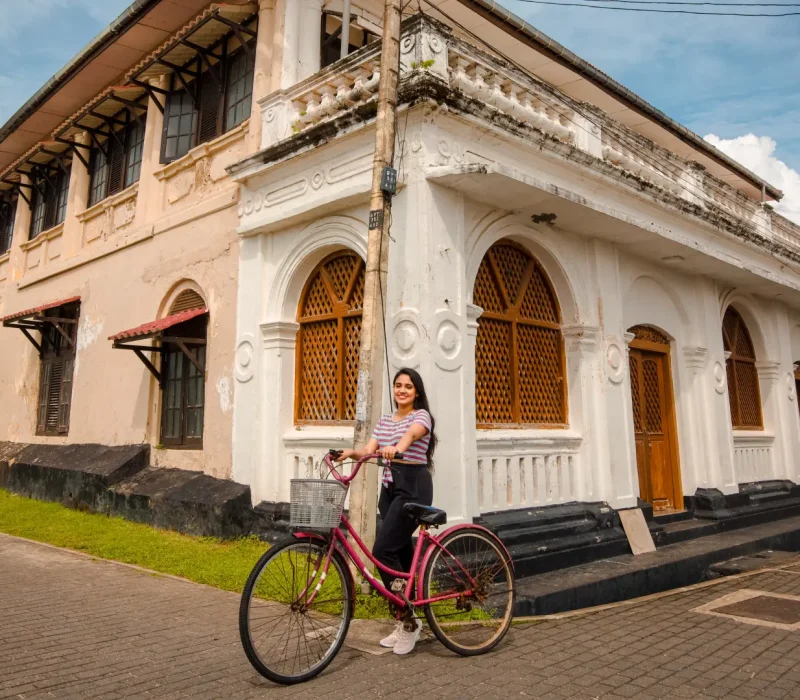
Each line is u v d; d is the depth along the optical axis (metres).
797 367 12.90
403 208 6.01
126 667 3.60
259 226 7.54
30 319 13.09
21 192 14.91
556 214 6.95
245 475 7.45
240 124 8.53
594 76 9.77
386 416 4.32
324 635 3.61
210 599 5.04
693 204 8.83
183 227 9.24
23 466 11.34
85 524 8.30
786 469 11.27
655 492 8.77
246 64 8.98
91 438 10.77
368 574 3.75
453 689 3.34
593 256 7.83
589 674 3.61
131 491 8.58
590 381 7.54
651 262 8.89
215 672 3.53
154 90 10.20
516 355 7.08
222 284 8.32
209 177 8.98
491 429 6.63
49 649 3.89
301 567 3.54
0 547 7.18
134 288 10.20
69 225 12.69
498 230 6.77
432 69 6.04
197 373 8.84
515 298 7.23
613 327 7.90
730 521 8.79
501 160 6.61
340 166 6.71
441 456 5.63
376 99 6.07
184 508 7.60
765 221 12.06
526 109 7.13
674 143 11.69
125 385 10.09
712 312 9.88
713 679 3.57
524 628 4.51
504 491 6.52
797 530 8.89
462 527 4.05
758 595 5.70
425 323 5.71
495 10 8.33
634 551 6.99
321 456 6.80
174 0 9.05
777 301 11.88
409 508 3.78
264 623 3.41
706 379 9.50
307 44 8.17
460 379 5.93
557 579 5.76
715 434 9.34
